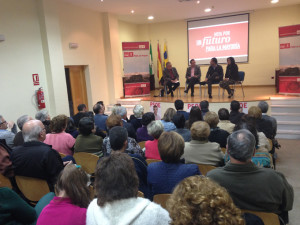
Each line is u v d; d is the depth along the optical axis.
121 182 0.91
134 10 7.39
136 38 9.97
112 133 1.93
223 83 6.56
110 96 8.07
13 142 2.91
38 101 5.36
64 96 5.94
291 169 3.77
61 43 6.02
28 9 5.14
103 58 7.74
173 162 1.64
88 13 7.00
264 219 1.30
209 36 9.31
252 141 1.35
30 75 5.23
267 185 1.31
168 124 3.16
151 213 0.89
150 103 7.21
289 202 1.40
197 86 9.77
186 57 9.80
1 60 4.62
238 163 1.36
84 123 2.54
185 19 9.50
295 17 8.16
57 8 5.71
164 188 1.60
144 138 3.03
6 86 4.73
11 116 4.85
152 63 10.16
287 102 6.08
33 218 1.41
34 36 5.30
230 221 0.66
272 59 8.71
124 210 0.89
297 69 6.24
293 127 5.74
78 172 1.23
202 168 2.05
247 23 8.73
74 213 1.11
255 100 6.11
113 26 7.85
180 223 0.69
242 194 1.32
